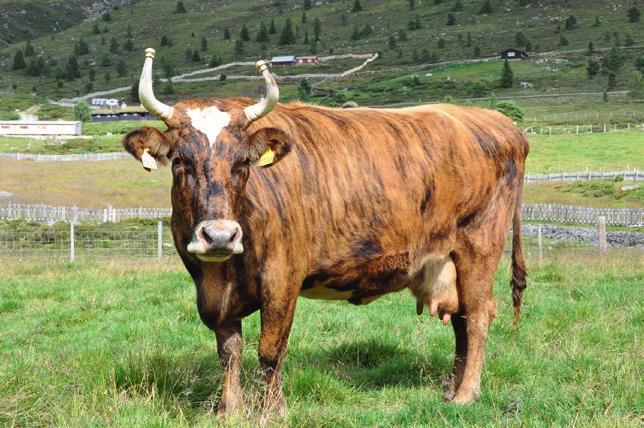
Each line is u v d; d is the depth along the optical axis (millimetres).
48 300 13781
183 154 5742
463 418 6387
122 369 7332
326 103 181125
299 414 6367
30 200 48438
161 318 11367
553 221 43125
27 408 6227
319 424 6219
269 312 6410
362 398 7586
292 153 6609
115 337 10297
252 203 6164
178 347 9703
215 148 5742
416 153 7301
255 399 6410
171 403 6617
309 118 7020
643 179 62875
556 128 110750
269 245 6277
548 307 11742
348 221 6848
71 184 59156
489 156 7781
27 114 192375
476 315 7566
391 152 7176
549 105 151125
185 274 17016
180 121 5867
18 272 19047
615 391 6754
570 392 6855
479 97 174500
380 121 7383
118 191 55844
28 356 8781
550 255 22953
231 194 5691
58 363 7746
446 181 7426
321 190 6711
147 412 6094
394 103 175875
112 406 6219
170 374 7227
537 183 62188
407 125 7465
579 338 9516
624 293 12914
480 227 7711
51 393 6488
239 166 5816
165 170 71250
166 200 50938
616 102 148500
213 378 7465
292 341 9672
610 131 104812
